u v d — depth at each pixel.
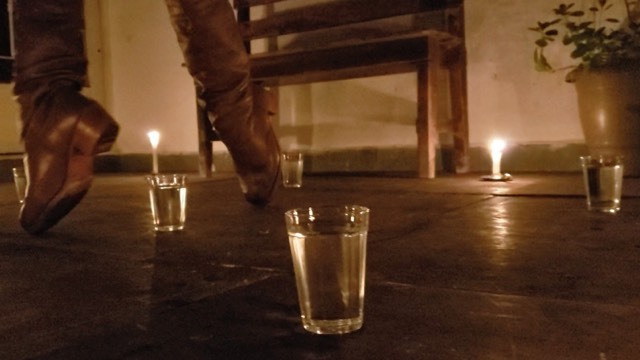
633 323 0.57
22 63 1.07
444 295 0.68
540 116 2.35
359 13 2.37
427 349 0.52
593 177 1.24
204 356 0.53
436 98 2.11
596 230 1.04
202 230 1.19
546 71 2.24
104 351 0.55
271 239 1.07
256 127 1.35
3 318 0.66
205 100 1.25
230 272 0.83
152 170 3.35
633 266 0.79
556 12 2.06
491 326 0.58
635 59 1.89
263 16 2.88
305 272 0.56
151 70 3.31
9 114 3.10
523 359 0.49
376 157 2.65
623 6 2.17
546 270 0.78
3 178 3.02
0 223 1.38
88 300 0.72
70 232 1.22
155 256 0.96
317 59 2.22
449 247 0.94
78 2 1.08
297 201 1.59
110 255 0.98
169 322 0.62
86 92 3.37
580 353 0.50
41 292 0.76
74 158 1.11
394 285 0.73
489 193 1.62
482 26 2.42
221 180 2.42
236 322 0.61
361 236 0.56
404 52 2.07
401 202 1.50
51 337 0.59
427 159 2.12
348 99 2.71
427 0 2.24
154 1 3.26
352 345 0.54
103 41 3.43
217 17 1.13
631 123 1.91
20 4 1.05
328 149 2.76
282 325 0.60
